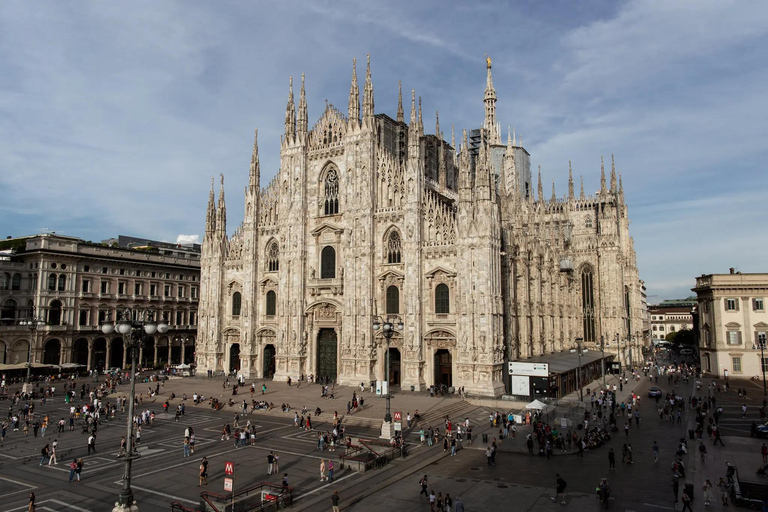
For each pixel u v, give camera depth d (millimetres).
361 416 63875
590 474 42969
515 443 53281
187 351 132500
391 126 106562
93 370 108625
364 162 86875
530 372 73250
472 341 75438
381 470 44031
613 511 34469
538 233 116438
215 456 48438
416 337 79438
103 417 66875
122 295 118375
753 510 35156
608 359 119250
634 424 63125
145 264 122750
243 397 78375
